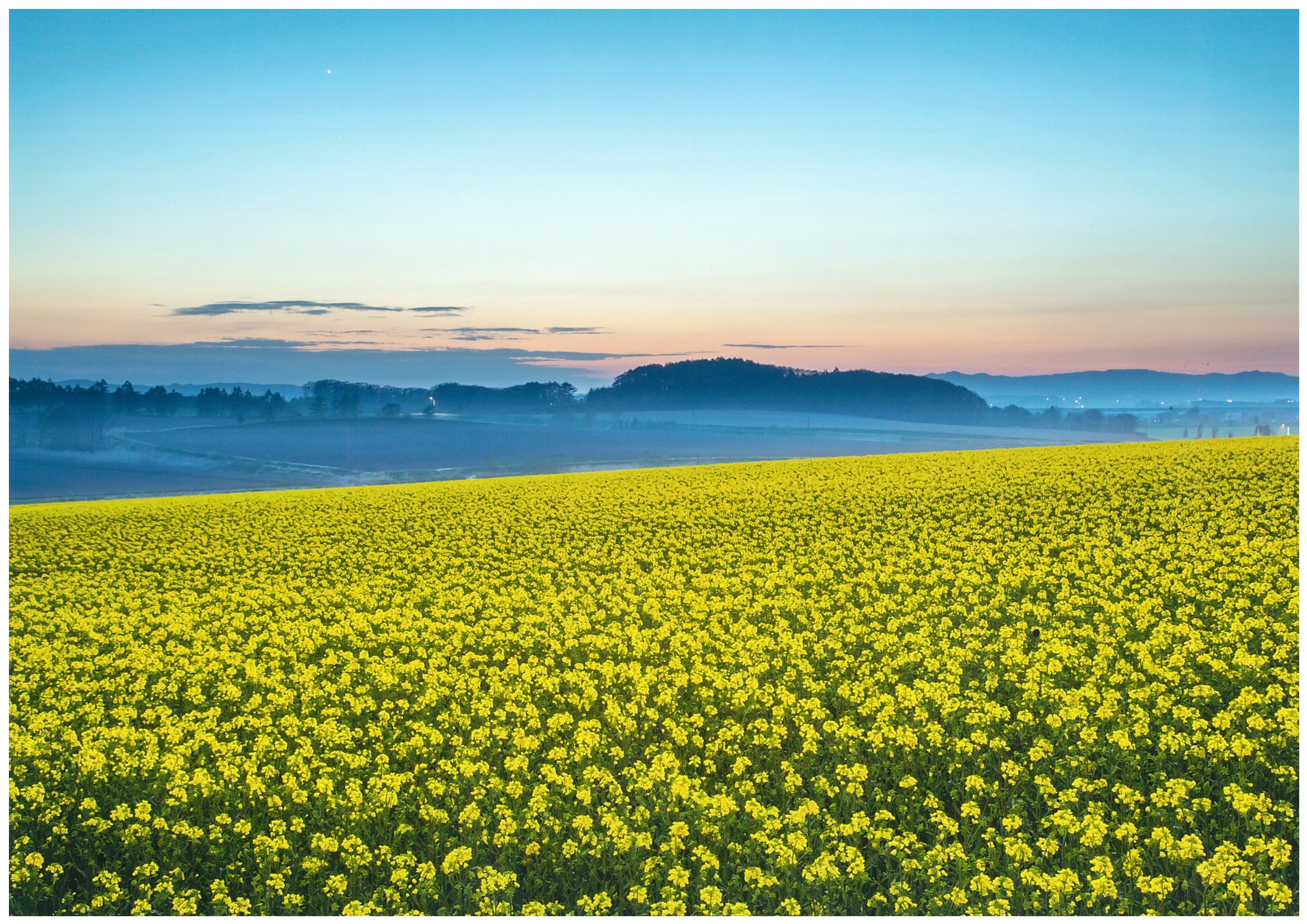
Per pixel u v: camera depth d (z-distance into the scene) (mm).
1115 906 7859
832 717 11617
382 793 9383
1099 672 11891
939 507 26469
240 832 8953
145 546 25406
